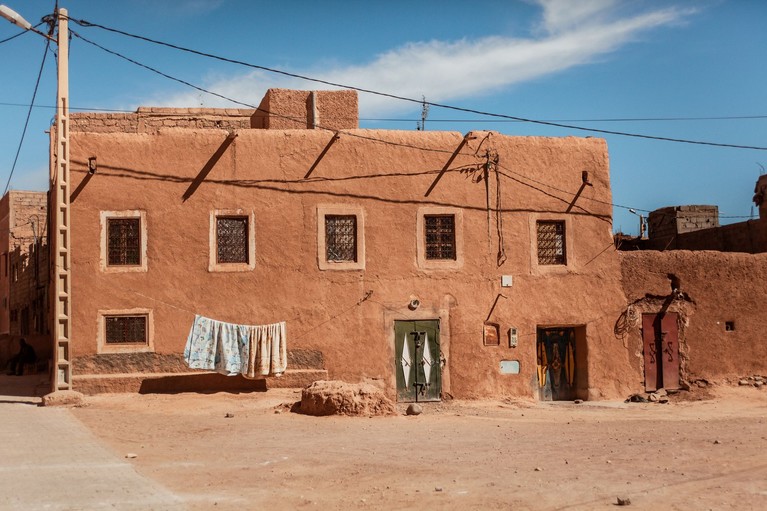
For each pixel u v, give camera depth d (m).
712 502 7.63
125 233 17.62
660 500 7.73
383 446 11.53
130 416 14.73
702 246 26.50
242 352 17.67
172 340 17.50
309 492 8.33
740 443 11.61
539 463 10.00
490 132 19.62
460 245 19.20
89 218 17.36
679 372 20.48
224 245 18.05
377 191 18.81
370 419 14.73
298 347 18.09
